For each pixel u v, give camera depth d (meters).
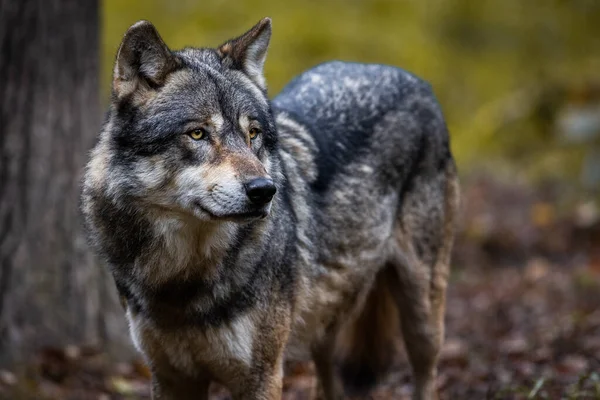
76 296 11.67
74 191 11.71
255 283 8.07
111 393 10.87
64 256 11.62
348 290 9.61
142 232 7.91
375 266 9.82
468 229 19.34
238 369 8.23
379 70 10.28
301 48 26.75
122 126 7.82
